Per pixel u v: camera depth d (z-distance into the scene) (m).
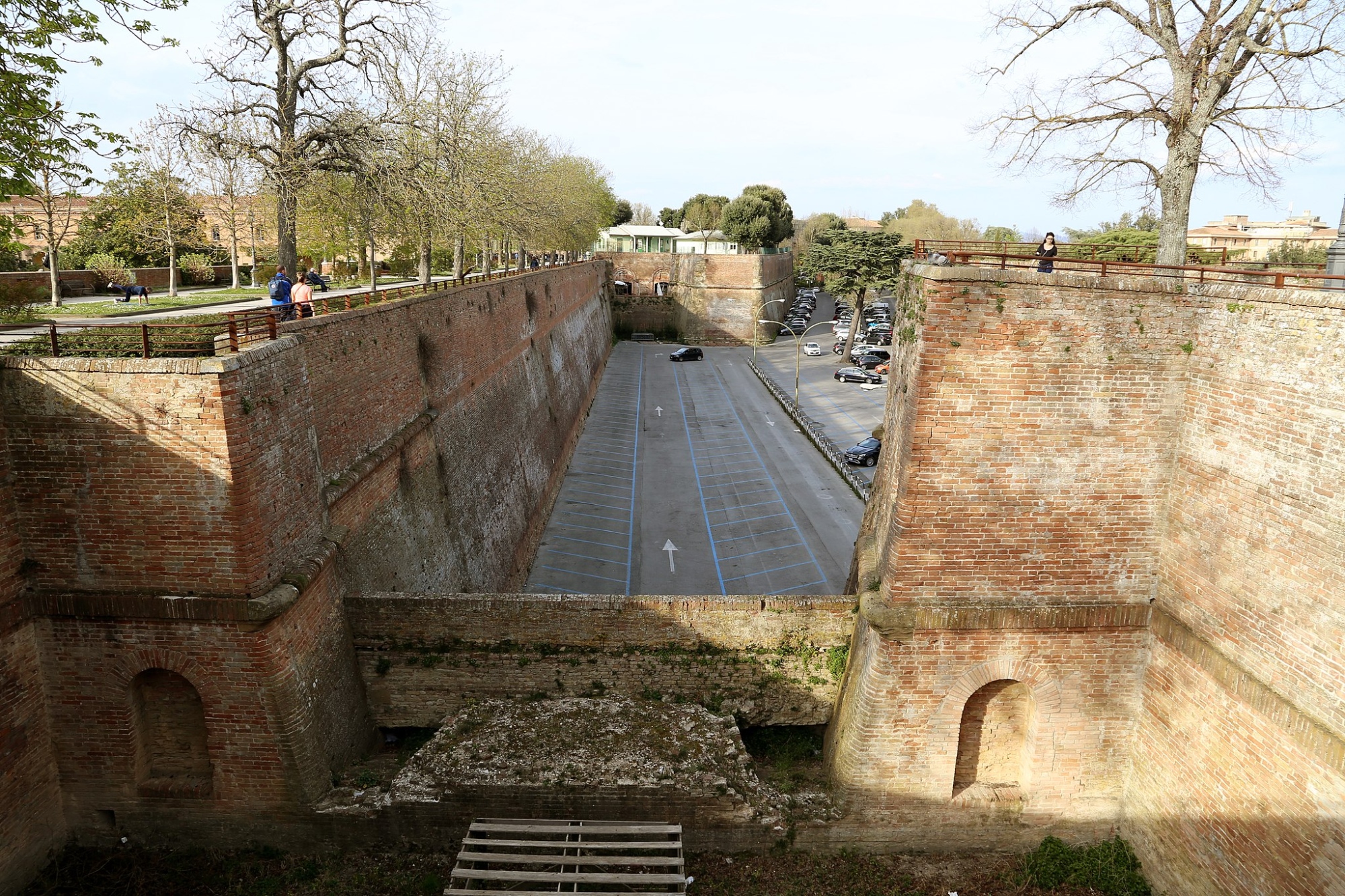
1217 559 13.02
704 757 14.86
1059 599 14.50
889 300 127.44
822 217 172.38
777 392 65.69
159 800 14.62
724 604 16.09
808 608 16.16
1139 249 24.45
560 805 14.32
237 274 44.81
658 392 68.69
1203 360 13.34
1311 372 11.21
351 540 17.95
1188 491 13.71
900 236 77.38
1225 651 12.85
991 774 15.74
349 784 15.05
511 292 38.62
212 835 14.76
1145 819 14.68
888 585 14.69
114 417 12.91
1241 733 12.45
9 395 12.95
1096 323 13.46
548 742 15.09
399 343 22.58
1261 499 12.12
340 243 47.72
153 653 13.87
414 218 34.09
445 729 15.63
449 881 13.84
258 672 13.83
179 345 14.39
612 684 16.50
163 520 13.25
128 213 42.28
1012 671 14.69
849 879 14.49
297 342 15.27
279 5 27.12
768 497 42.62
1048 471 13.97
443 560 24.08
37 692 13.97
